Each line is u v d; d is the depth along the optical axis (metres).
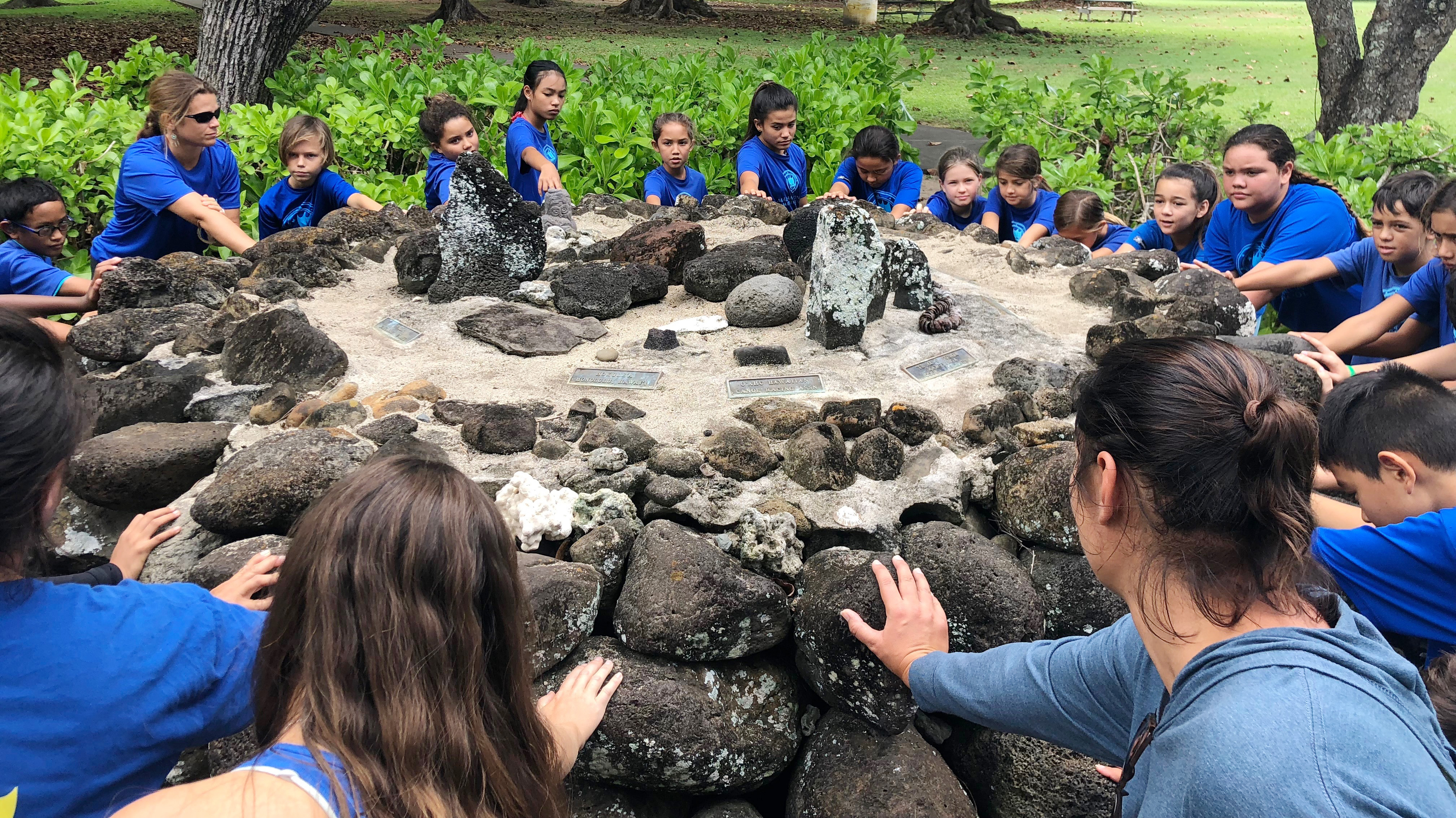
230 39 7.47
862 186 6.11
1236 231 4.61
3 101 5.96
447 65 9.48
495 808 1.33
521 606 1.42
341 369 3.36
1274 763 1.06
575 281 3.94
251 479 2.58
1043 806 2.31
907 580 2.00
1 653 1.46
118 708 1.52
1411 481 2.17
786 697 2.46
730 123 6.80
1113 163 7.11
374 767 1.19
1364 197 5.44
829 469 2.78
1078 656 1.62
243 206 5.93
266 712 1.35
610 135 6.34
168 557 2.60
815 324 3.62
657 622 2.31
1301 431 1.21
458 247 4.00
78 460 2.79
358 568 1.26
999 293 4.32
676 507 2.68
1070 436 2.95
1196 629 1.26
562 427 3.00
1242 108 10.96
